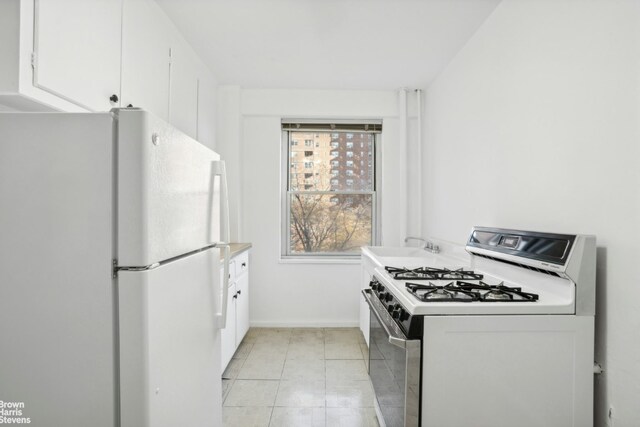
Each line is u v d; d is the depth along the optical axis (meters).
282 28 2.37
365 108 3.57
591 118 1.37
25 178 0.83
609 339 1.28
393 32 2.42
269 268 3.60
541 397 1.28
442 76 3.05
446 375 1.26
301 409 2.11
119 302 0.83
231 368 2.66
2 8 1.10
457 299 1.33
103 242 0.83
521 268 1.62
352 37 2.49
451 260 2.52
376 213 3.75
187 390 1.08
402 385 1.34
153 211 0.87
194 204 1.15
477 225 2.36
